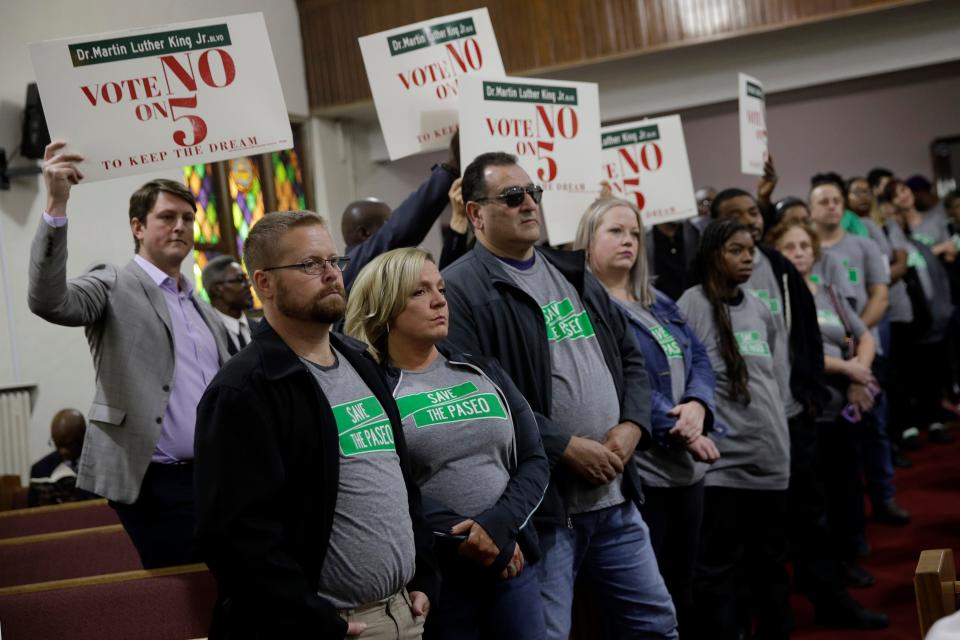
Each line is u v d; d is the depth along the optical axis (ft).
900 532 17.28
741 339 12.25
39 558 10.71
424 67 11.44
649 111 28.89
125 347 9.49
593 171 11.68
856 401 14.51
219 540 6.20
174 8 24.89
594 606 11.70
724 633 11.82
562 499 9.20
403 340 8.26
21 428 20.13
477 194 9.48
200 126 9.18
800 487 13.34
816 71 27.68
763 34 27.91
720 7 27.07
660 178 14.17
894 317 22.85
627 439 9.37
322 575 6.59
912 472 21.72
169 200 9.93
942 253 26.13
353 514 6.65
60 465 16.71
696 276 12.91
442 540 7.86
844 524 14.80
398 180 33.14
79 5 22.41
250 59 9.33
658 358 10.77
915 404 24.44
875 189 27.63
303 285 6.72
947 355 25.23
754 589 12.29
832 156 37.78
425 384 8.18
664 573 10.89
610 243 10.99
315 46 29.63
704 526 12.01
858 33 27.32
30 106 20.51
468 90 10.98
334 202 30.37
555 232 11.43
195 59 9.20
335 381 6.93
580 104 11.66
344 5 29.25
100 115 8.93
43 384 20.83
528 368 9.11
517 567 8.03
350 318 8.43
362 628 6.58
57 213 8.66
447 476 7.98
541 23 28.19
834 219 17.52
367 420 6.89
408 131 11.39
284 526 6.48
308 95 29.81
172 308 9.98
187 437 9.60
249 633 6.35
